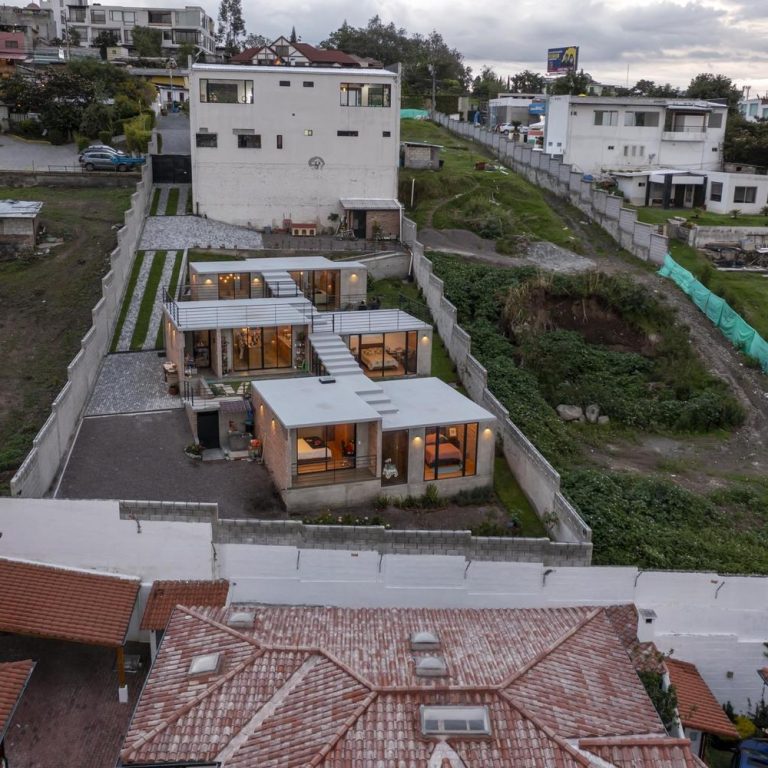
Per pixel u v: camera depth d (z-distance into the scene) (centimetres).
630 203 6850
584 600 2519
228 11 14162
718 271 5278
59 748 1986
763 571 2678
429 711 1642
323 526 2491
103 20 12469
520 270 4875
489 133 8062
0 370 3709
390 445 3023
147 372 3803
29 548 2466
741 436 3841
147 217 5481
